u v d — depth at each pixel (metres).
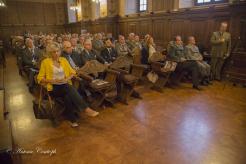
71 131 2.66
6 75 6.05
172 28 6.38
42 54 4.10
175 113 3.12
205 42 5.39
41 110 2.67
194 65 4.31
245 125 2.70
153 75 4.37
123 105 3.49
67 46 3.46
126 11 8.88
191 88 4.39
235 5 4.41
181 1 6.15
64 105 2.79
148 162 2.00
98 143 2.36
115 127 2.73
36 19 15.70
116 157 2.09
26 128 2.76
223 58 4.68
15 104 3.65
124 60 3.88
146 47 4.84
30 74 4.00
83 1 13.41
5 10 14.47
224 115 3.01
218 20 5.00
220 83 4.73
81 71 3.20
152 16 7.14
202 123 2.78
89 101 3.34
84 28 12.78
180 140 2.38
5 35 14.80
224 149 2.19
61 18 16.61
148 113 3.14
